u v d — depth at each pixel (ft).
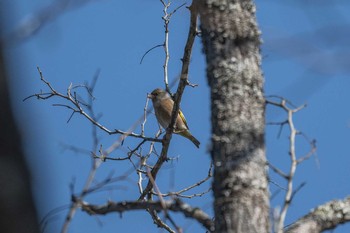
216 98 27.91
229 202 26.12
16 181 13.21
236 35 28.55
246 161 26.71
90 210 27.45
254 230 25.67
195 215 26.78
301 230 26.66
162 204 25.58
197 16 33.12
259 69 28.43
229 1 29.01
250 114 27.50
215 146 27.37
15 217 13.10
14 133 13.37
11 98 13.46
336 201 27.78
